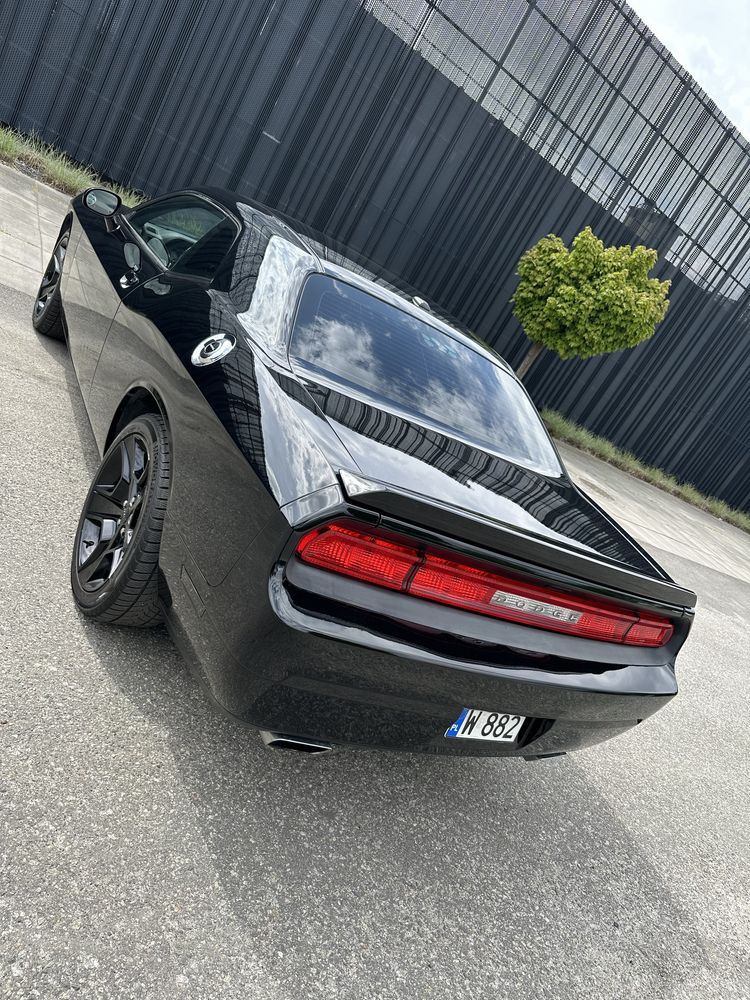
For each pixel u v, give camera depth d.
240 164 12.55
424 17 12.77
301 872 1.81
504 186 14.94
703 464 22.41
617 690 1.98
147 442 2.12
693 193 17.66
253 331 2.03
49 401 3.48
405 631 1.61
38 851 1.51
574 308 12.62
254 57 11.88
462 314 15.65
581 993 1.90
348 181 13.42
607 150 15.87
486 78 13.74
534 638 1.82
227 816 1.84
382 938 1.76
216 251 2.57
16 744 1.72
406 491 1.62
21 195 7.58
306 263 2.39
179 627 1.82
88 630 2.18
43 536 2.49
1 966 1.28
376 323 2.38
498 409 2.57
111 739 1.87
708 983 2.16
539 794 2.73
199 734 2.04
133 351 2.47
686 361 20.08
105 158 11.75
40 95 11.01
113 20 10.93
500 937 1.95
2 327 4.08
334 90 12.60
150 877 1.58
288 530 1.51
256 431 1.70
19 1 10.34
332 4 11.99
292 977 1.54
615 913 2.28
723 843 2.99
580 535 2.05
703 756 3.77
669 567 8.61
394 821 2.17
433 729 1.81
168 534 1.91
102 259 3.17
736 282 19.64
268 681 1.57
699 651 5.77
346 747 1.76
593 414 19.30
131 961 1.40
